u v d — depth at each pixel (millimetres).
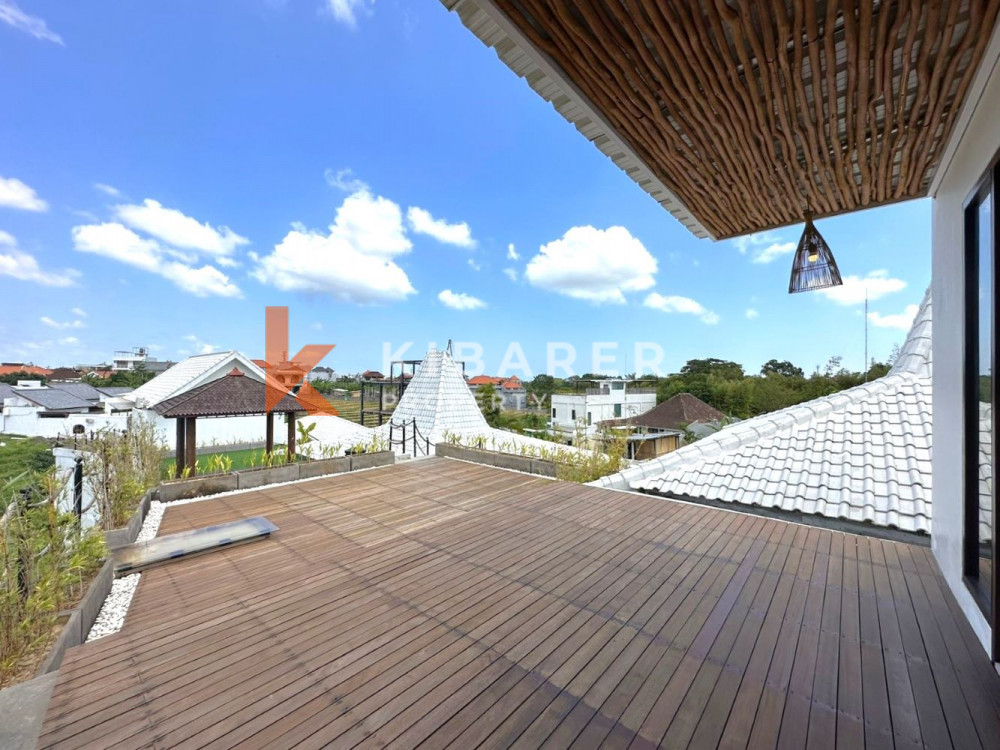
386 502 4668
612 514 4152
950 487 2592
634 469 5266
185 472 6020
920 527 3215
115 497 3906
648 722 1641
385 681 1878
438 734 1591
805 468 4188
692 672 1920
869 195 2764
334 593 2684
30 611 2188
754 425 5262
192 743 1545
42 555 2527
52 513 2625
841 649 2064
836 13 1385
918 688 1800
